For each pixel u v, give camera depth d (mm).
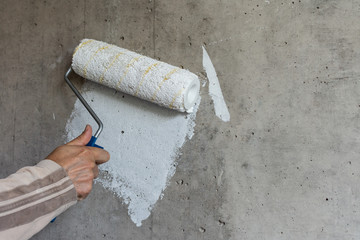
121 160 1168
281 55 997
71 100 1218
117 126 1165
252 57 1021
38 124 1270
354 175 950
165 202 1125
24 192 625
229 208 1060
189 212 1100
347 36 943
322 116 970
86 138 854
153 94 989
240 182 1046
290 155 1000
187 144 1092
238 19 1029
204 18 1062
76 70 1083
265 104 1016
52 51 1245
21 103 1293
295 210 1001
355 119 945
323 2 958
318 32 965
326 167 971
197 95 1055
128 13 1146
